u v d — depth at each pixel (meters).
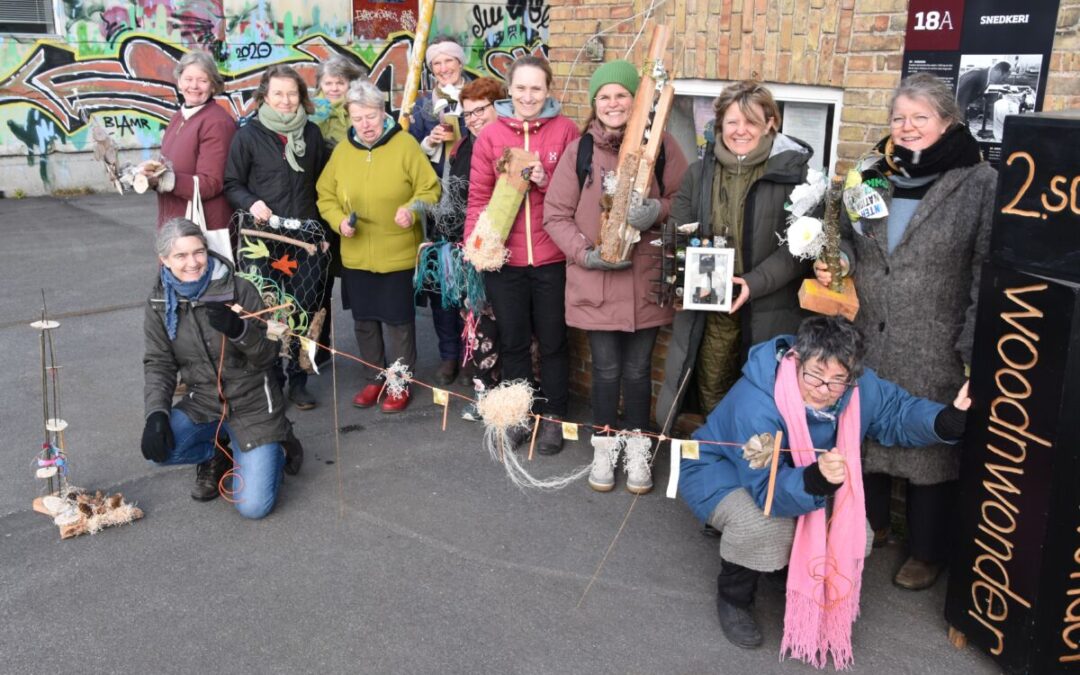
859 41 3.80
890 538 3.81
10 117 11.78
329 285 5.26
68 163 12.29
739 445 3.11
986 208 3.07
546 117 4.41
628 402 4.41
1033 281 2.63
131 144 12.62
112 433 4.86
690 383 4.14
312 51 13.96
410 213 4.78
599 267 4.05
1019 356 2.71
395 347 5.20
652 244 3.99
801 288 3.35
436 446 4.73
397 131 4.88
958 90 3.52
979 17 3.40
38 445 4.69
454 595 3.41
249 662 3.03
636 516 4.00
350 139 4.89
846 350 2.88
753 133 3.58
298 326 4.95
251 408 3.92
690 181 3.84
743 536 3.05
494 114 4.87
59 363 5.94
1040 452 2.66
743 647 3.12
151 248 9.34
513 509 4.07
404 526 3.91
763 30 4.15
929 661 3.04
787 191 3.61
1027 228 2.65
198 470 4.16
